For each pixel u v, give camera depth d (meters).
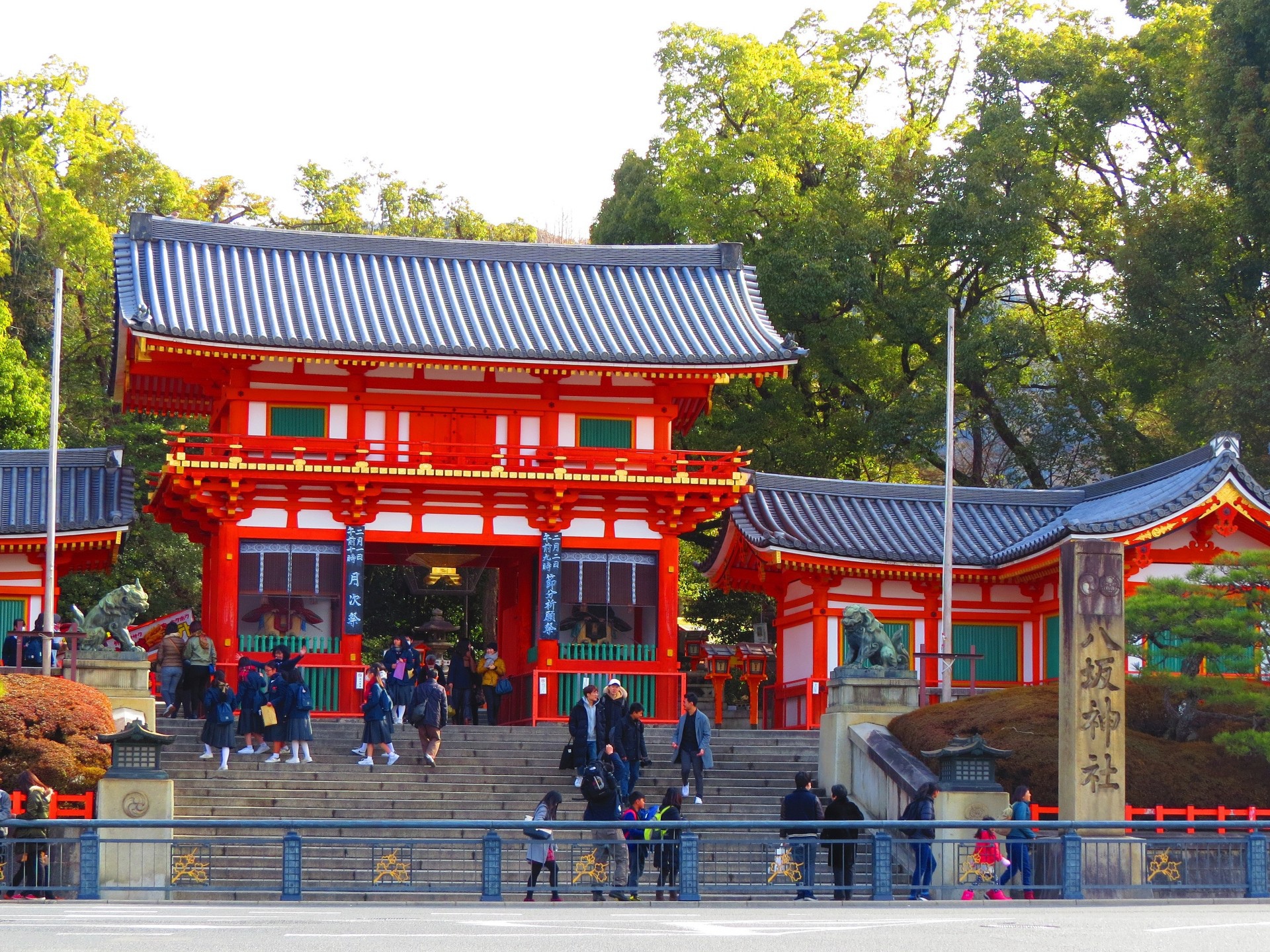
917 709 37.53
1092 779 30.23
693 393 48.09
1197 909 24.31
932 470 71.56
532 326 47.06
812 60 70.44
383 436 46.31
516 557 50.41
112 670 35.94
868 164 65.06
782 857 26.41
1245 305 60.62
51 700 32.28
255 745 37.75
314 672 44.44
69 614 62.19
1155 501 44.69
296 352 44.03
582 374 47.28
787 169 64.44
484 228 85.81
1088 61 65.88
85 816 29.36
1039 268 66.50
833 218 63.53
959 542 48.75
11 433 60.12
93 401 68.06
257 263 48.28
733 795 36.94
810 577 47.66
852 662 38.75
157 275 46.53
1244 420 55.06
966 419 63.88
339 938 17.62
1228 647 34.38
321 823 24.59
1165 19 65.19
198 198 83.44
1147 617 35.31
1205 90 57.62
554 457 45.72
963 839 28.36
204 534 49.88
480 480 45.00
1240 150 55.38
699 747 35.50
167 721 37.84
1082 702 30.39
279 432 45.78
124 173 77.69
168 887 25.09
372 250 49.88
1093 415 63.66
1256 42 56.69
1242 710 36.00
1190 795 33.66
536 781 36.47
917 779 32.81
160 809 29.62
